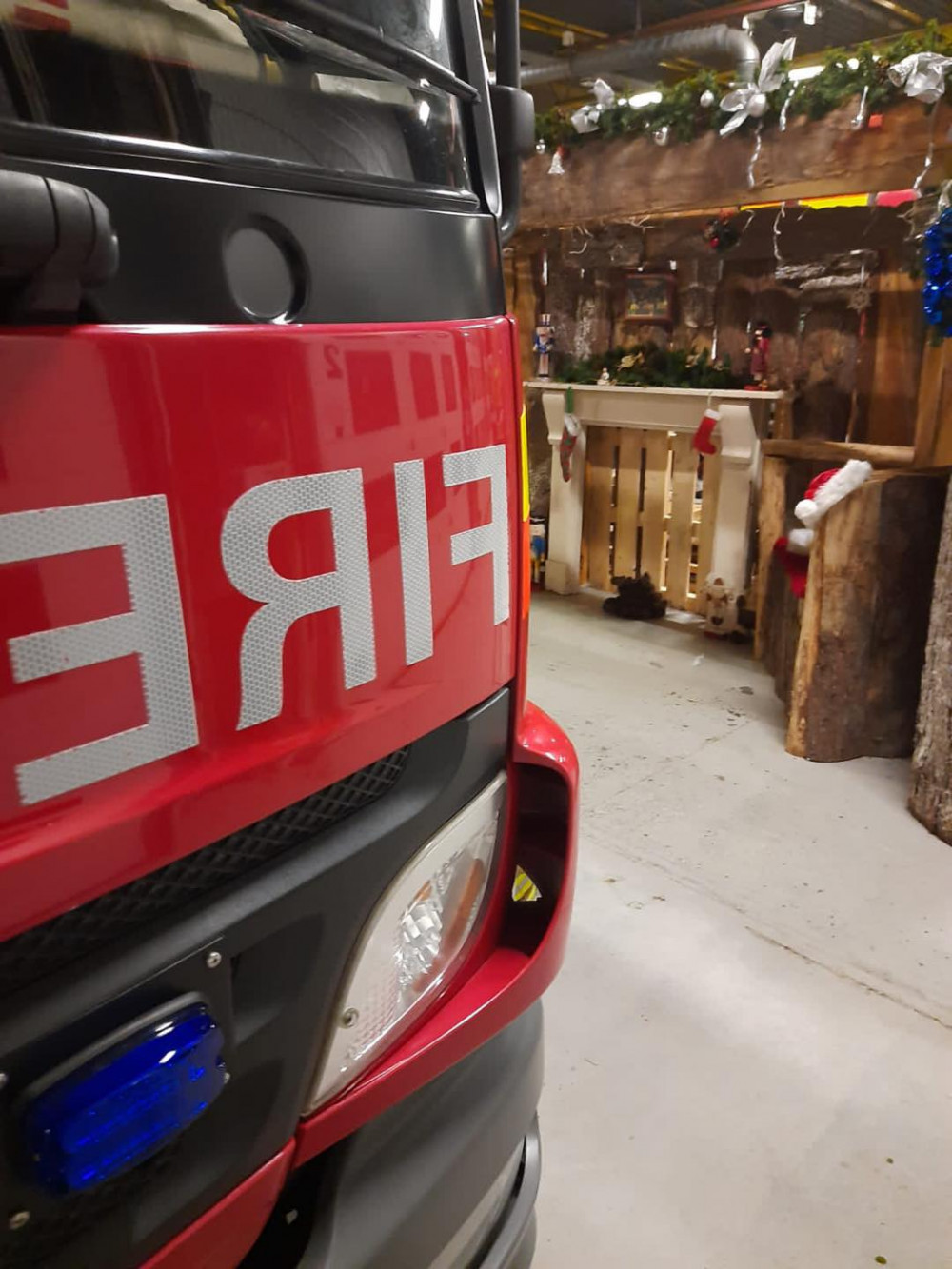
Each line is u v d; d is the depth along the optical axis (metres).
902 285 3.50
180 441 0.58
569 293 4.65
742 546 4.00
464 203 0.86
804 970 2.03
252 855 0.70
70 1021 0.59
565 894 1.04
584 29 5.17
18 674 0.52
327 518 0.68
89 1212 0.64
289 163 0.67
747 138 3.34
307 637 0.68
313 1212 0.81
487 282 0.85
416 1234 0.85
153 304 0.58
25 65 0.60
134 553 0.56
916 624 2.89
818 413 3.84
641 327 4.43
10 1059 0.57
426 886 0.87
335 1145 0.84
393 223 0.73
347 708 0.73
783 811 2.68
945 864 2.43
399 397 0.73
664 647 4.02
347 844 0.76
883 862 2.44
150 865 0.61
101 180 0.56
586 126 3.78
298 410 0.65
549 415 4.60
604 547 4.74
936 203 2.85
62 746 0.55
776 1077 1.75
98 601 0.55
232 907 0.68
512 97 1.09
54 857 0.55
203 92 0.70
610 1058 1.79
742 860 2.44
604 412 4.39
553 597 4.75
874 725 2.98
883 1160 1.59
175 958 0.64
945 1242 1.45
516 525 0.92
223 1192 0.73
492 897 1.01
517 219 1.12
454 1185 0.89
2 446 0.50
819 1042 1.83
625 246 4.30
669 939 2.12
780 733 3.19
